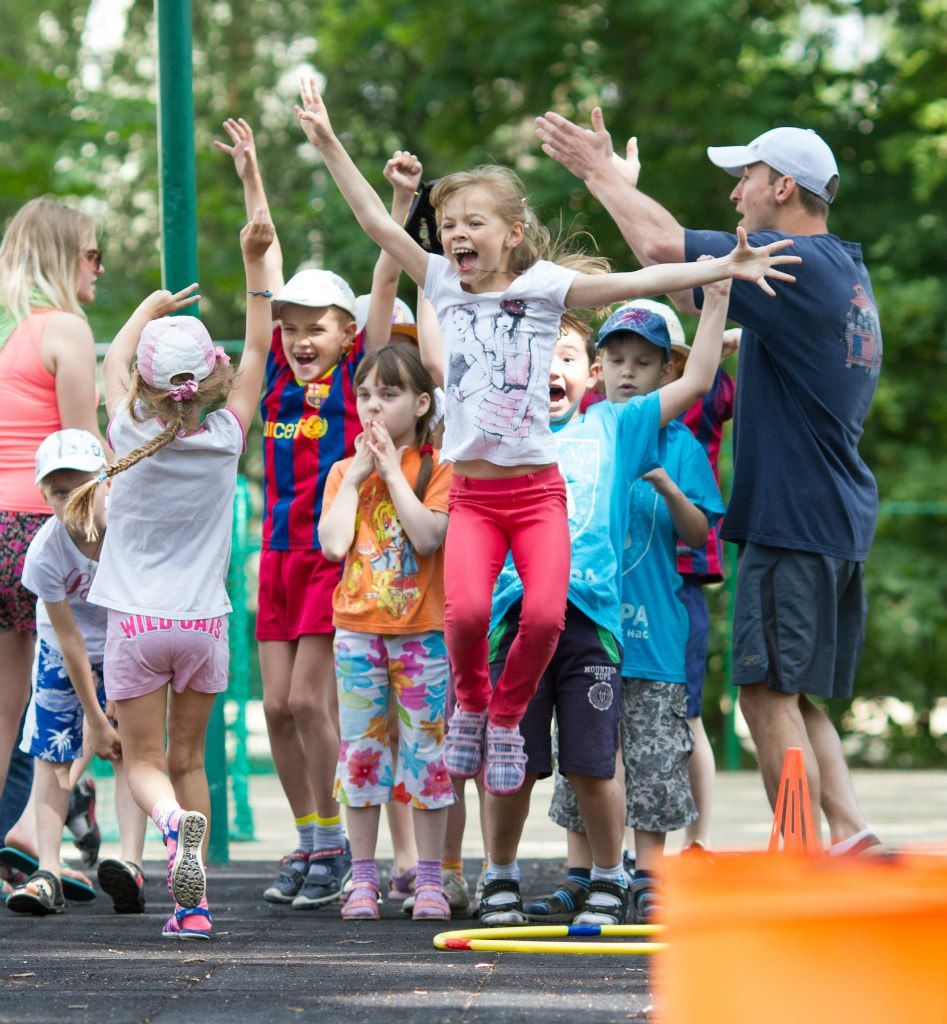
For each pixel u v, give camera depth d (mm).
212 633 12438
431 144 50469
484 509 12406
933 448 46000
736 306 13375
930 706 44531
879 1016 6625
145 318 14180
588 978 10047
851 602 13805
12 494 14625
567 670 12875
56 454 13102
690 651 14242
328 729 14914
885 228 45094
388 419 13930
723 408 16109
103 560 12422
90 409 15047
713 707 42312
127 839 14305
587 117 47781
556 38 46500
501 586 13320
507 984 9812
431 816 13633
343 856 15000
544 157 46281
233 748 25953
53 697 14156
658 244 13438
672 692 13656
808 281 13320
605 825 12953
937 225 44781
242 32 61094
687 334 40875
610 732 12828
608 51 46406
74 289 15312
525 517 12336
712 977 6855
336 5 51156
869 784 34125
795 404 13422
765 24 46500
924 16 45844
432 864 13695
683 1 43312
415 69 55469
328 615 15000
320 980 10008
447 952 11297
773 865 7070
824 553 13312
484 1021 8508
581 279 12219
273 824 26641
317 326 15469
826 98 46812
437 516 13633
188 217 17641
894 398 43812
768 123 44750
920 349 46000
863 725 45000
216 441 12406
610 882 13047
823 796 13930
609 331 14750
